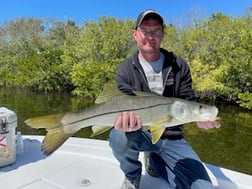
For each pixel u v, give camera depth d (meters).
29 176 1.27
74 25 20.39
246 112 10.14
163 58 1.22
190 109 0.96
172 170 1.18
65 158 1.46
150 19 1.16
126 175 1.15
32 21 20.45
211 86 11.08
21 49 19.78
